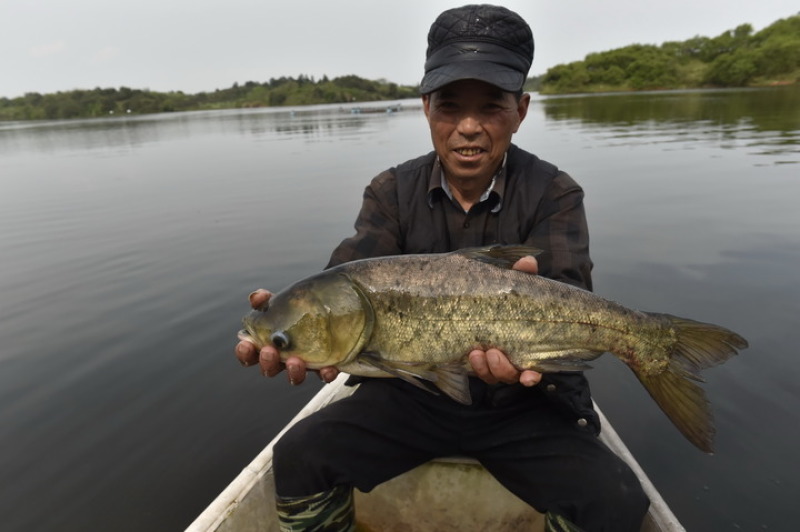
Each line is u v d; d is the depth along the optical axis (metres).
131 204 3.62
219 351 1.63
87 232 2.92
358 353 0.74
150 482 1.14
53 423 1.32
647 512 0.75
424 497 0.91
